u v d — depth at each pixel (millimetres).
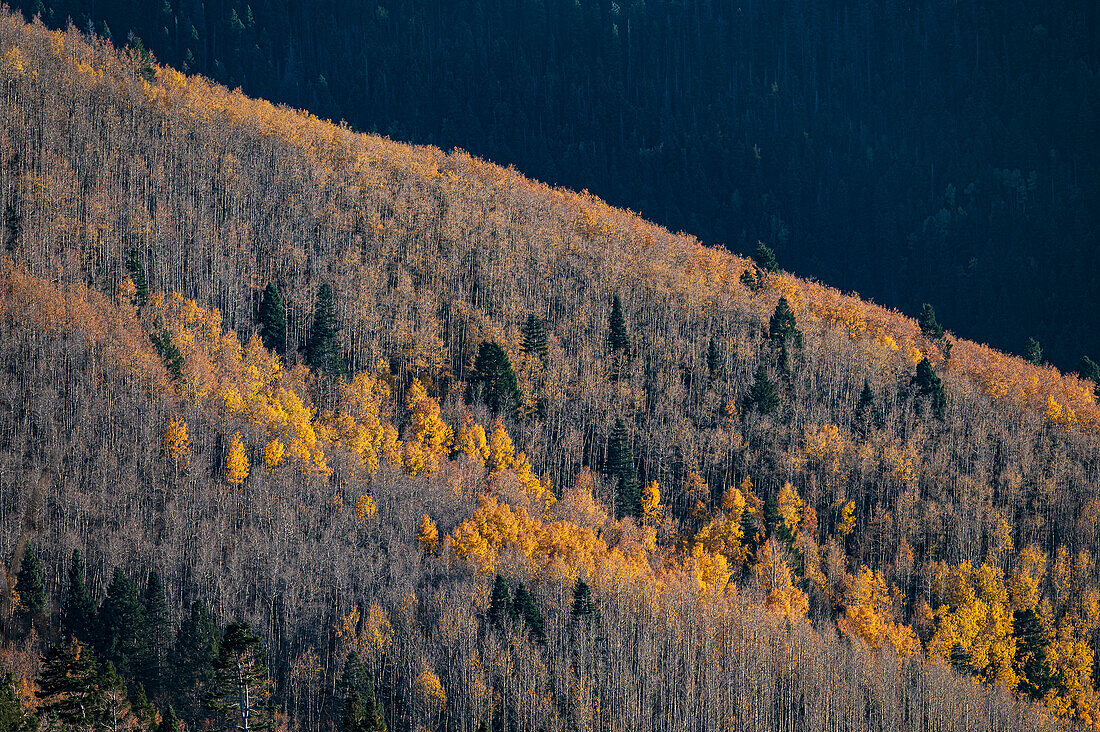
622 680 195875
